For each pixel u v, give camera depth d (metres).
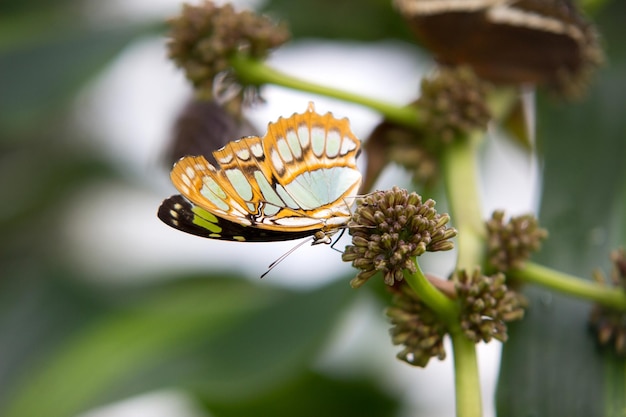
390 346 1.10
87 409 1.00
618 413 0.93
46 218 1.11
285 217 0.90
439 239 0.88
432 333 0.90
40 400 1.01
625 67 1.02
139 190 1.12
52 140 1.12
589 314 0.95
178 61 0.97
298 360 0.99
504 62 0.99
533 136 1.03
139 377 1.00
